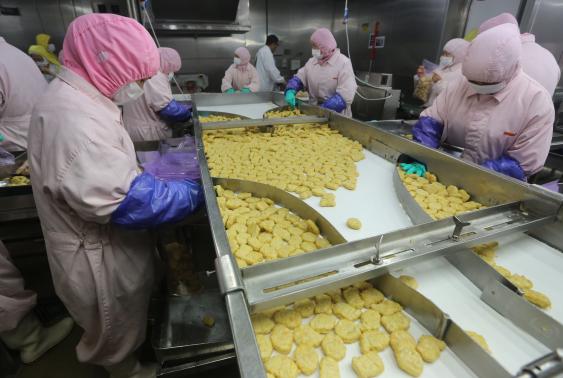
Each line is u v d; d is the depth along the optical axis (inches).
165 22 164.9
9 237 69.8
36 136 36.4
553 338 24.0
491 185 43.9
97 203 35.7
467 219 35.4
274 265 26.8
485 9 130.4
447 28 139.6
